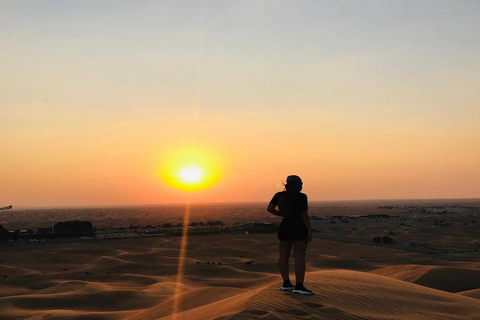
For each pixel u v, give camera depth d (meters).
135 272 54.62
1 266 57.94
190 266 57.88
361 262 59.09
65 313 30.92
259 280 46.56
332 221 151.38
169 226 139.12
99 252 71.69
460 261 59.28
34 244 82.12
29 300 35.19
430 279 31.33
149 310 22.17
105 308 34.06
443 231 110.25
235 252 72.44
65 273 54.09
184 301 23.00
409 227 124.31
